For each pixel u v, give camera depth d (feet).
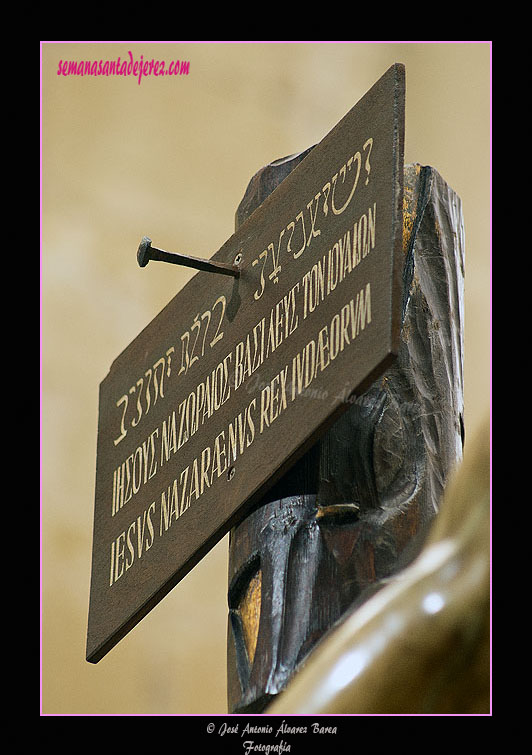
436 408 5.91
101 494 7.43
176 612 15.30
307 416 5.47
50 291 15.84
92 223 16.44
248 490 5.79
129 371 7.52
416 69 19.57
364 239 5.41
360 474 5.69
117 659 14.88
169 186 16.99
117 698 14.71
